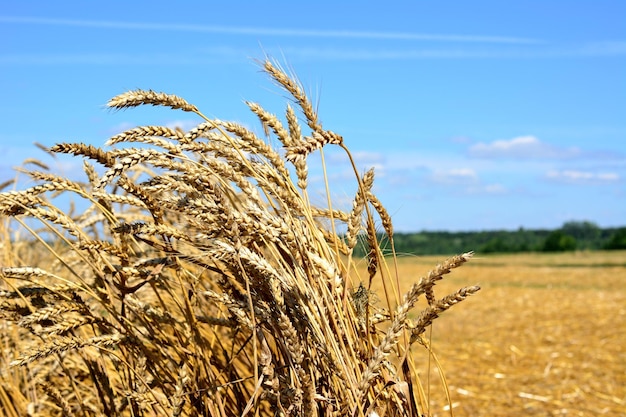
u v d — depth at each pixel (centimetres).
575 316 1241
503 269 2627
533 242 5238
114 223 207
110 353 212
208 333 258
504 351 944
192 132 188
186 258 203
